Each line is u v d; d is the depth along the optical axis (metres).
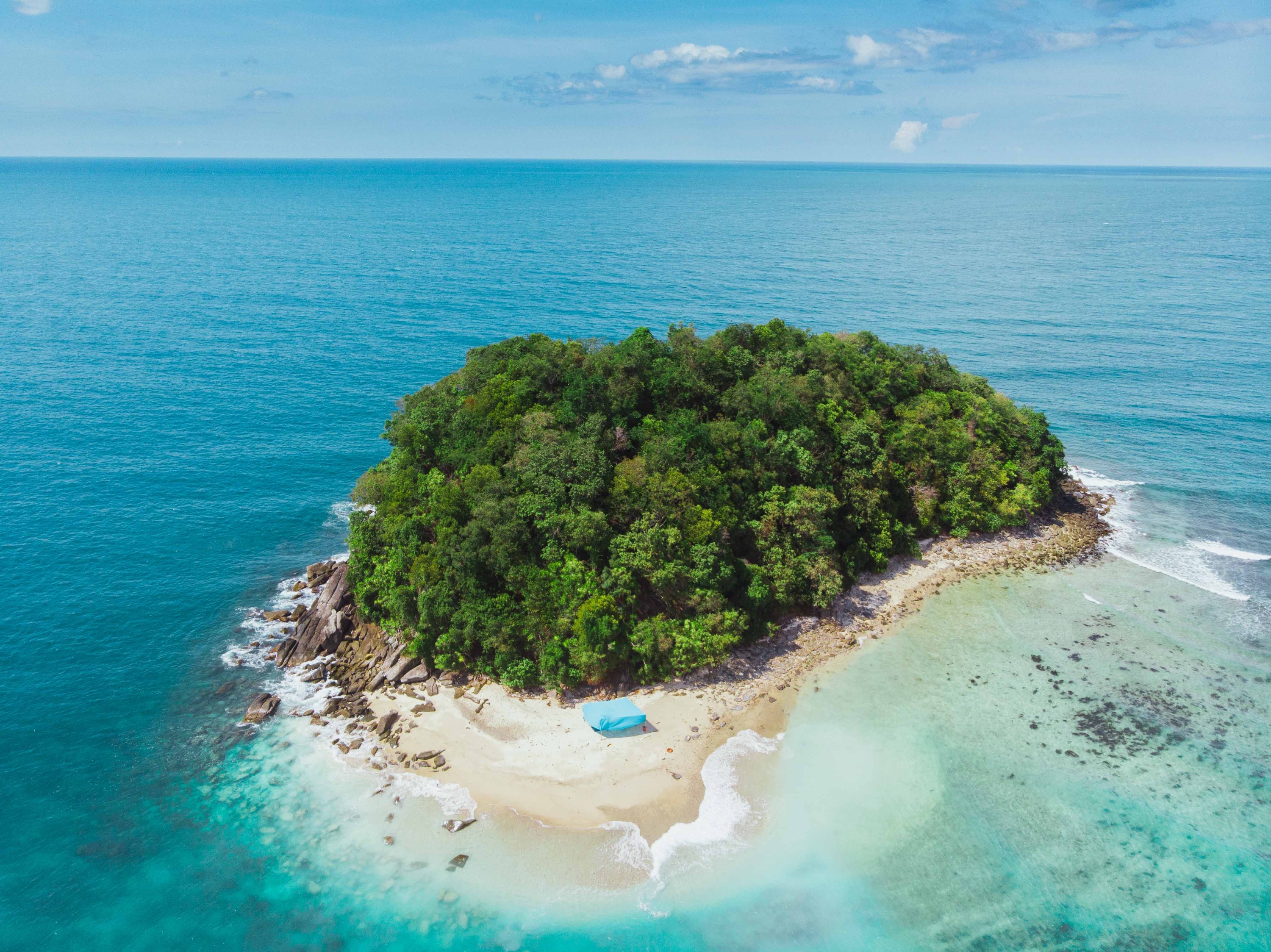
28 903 39.56
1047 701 54.72
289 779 47.56
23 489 83.50
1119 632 62.91
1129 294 191.50
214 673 57.59
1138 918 39.28
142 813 45.09
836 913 39.59
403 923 38.81
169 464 91.94
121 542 74.81
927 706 54.12
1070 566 73.25
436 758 48.75
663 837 43.59
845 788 47.06
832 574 61.69
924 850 43.12
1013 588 69.25
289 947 37.62
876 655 59.69
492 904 39.81
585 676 53.06
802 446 67.50
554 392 69.75
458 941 38.00
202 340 140.12
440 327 153.88
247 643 61.44
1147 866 42.12
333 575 66.25
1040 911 39.72
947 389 88.31
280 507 83.56
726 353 78.88
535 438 61.69
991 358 139.88
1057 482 85.94
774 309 171.50
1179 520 82.50
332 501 85.56
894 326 159.75
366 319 158.88
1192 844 43.38
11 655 58.31
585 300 177.38
